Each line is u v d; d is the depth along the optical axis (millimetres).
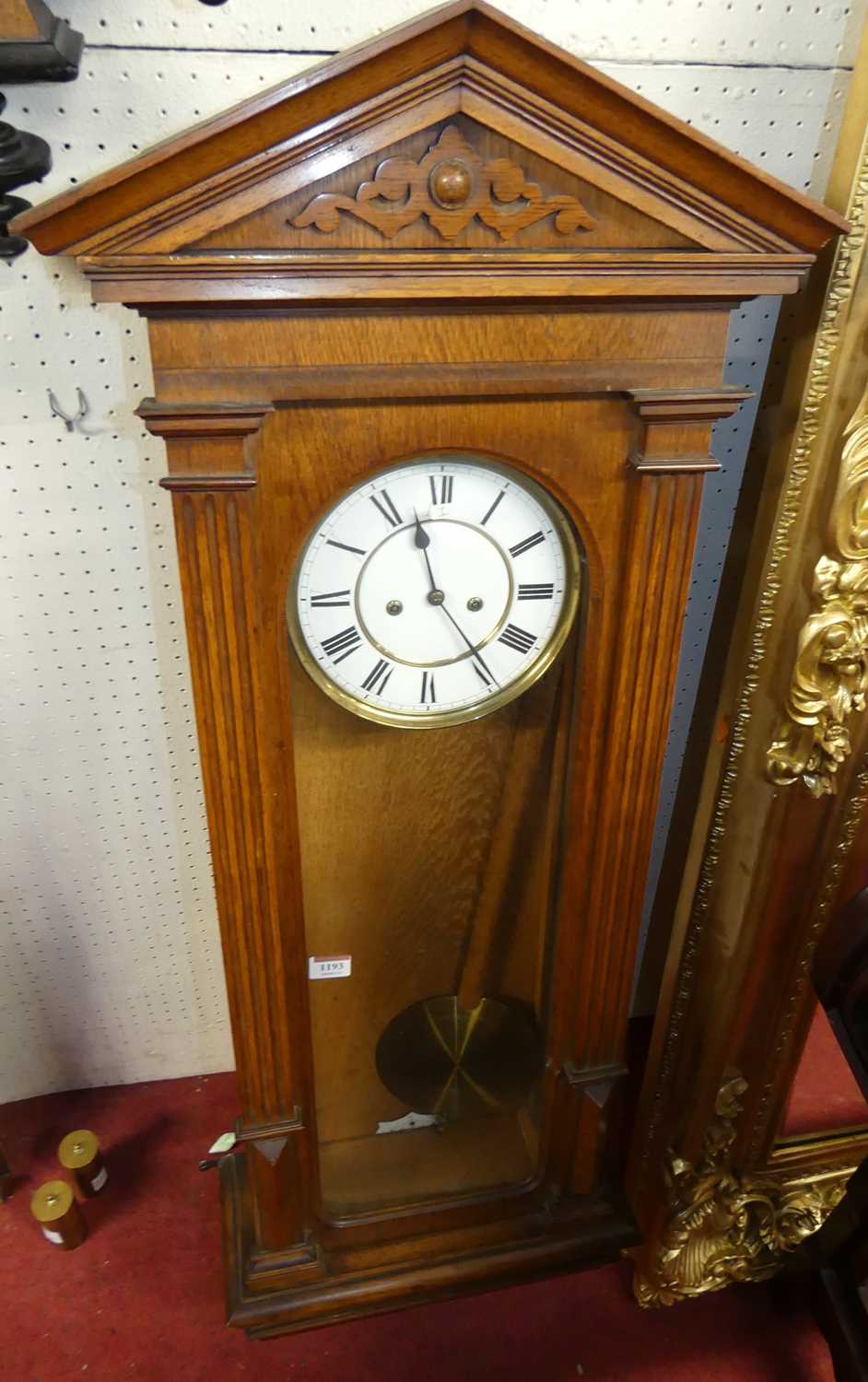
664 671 1009
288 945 1088
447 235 743
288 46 942
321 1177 1390
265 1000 1103
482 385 818
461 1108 1435
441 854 1192
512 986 1341
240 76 950
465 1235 1413
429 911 1237
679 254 777
